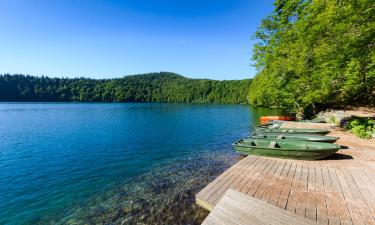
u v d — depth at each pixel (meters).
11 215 5.86
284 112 36.16
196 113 42.06
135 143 14.44
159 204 5.88
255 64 21.98
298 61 13.89
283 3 20.14
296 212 3.86
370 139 9.53
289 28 17.75
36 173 8.91
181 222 4.95
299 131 11.26
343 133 11.13
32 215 5.84
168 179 7.75
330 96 13.30
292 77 15.94
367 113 15.51
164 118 32.19
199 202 4.81
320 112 20.17
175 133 18.20
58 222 5.45
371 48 8.73
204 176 7.81
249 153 8.05
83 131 19.92
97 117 34.41
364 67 9.09
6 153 12.10
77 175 8.62
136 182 7.68
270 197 4.48
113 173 8.76
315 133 10.81
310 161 6.84
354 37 8.73
